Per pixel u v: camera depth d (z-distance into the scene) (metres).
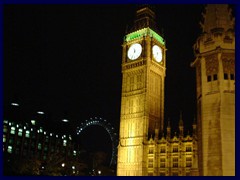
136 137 120.62
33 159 98.81
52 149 152.75
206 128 32.03
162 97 130.25
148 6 138.88
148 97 124.19
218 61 32.69
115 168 146.75
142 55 129.50
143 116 121.31
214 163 30.53
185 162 106.69
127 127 125.00
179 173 106.31
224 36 33.06
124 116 127.38
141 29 134.00
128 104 127.94
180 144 108.94
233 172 29.58
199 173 33.56
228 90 31.88
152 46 131.75
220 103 31.66
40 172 94.25
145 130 119.19
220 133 30.86
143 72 127.38
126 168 119.25
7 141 130.38
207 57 33.72
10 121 133.88
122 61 135.38
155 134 115.88
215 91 32.31
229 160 29.89
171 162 109.94
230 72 32.38
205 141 31.77
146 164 115.19
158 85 131.12
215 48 33.06
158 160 112.69
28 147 139.88
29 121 145.75
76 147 166.62
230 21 33.72
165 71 136.25
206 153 31.39
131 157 119.38
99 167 141.88
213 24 33.94
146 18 136.25
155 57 131.75
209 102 32.44
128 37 137.25
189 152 107.00
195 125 107.00
